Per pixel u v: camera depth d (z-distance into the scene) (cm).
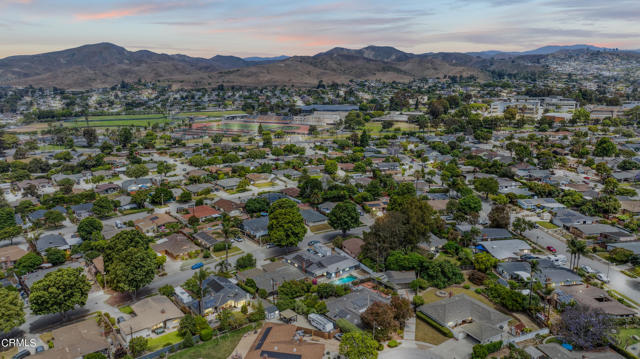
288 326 10425
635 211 18575
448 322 10675
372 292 12294
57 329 10388
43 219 18700
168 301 11656
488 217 18275
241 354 9700
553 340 10256
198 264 14412
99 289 12962
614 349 9744
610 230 16538
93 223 16438
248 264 14112
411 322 11100
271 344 9600
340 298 11850
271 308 11412
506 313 11588
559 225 17962
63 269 11375
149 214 19725
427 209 15412
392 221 14362
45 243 15712
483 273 13512
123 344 10162
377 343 9281
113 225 17988
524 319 11275
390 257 13838
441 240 15862
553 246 15912
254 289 12525
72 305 10931
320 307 11319
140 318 10769
